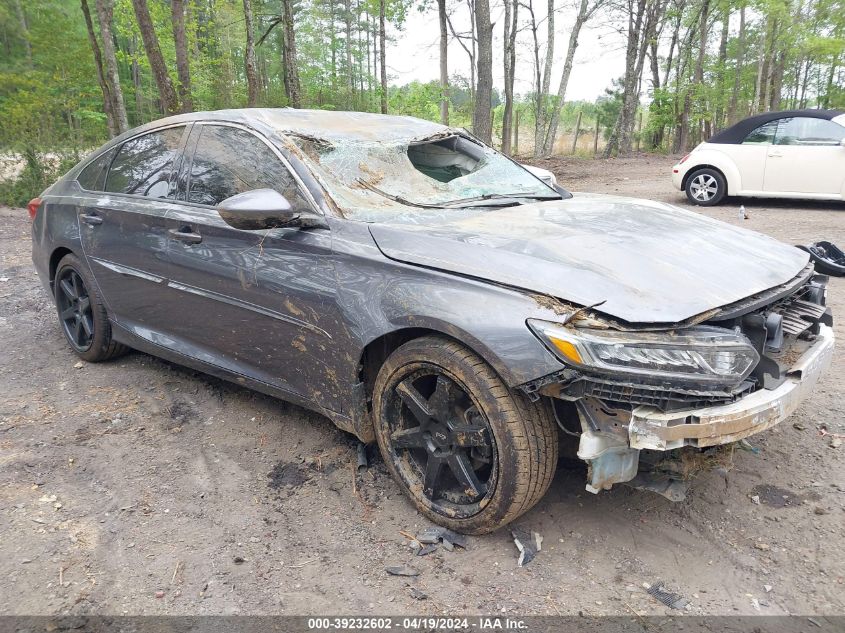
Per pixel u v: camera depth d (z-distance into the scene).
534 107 32.16
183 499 2.95
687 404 2.23
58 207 4.45
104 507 2.88
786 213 9.77
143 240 3.70
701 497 2.96
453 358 2.48
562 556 2.58
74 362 4.55
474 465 2.67
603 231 2.87
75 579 2.43
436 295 2.51
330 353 2.90
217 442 3.46
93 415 3.75
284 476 3.14
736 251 2.89
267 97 22.20
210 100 21.88
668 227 3.08
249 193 2.78
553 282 2.37
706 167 10.69
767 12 21.77
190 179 3.58
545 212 3.19
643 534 2.71
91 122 17.55
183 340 3.71
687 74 33.50
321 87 24.91
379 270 2.69
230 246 3.21
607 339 2.18
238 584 2.42
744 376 2.26
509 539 2.68
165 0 23.30
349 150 3.34
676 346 2.19
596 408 2.31
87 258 4.16
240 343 3.32
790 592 2.39
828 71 33.25
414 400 2.71
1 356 4.65
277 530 2.74
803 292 3.01
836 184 9.73
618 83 35.19
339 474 3.15
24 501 2.90
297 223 2.89
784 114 10.11
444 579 2.45
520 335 2.28
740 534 2.71
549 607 2.31
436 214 3.05
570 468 3.16
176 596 2.36
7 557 2.53
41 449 3.35
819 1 21.81
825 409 3.79
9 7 27.14
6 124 12.20
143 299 3.83
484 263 2.51
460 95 31.31
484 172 3.78
